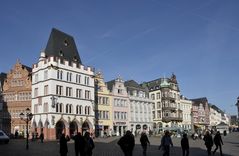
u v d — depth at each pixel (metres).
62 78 73.31
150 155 29.86
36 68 75.38
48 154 30.72
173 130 89.31
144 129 102.38
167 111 112.38
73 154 31.09
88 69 81.12
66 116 72.62
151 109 106.88
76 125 75.50
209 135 28.81
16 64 80.44
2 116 80.12
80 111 77.00
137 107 101.00
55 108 70.12
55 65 71.56
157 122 114.12
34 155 29.59
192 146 43.88
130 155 21.20
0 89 82.81
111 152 33.50
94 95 82.75
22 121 76.25
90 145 20.58
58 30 79.19
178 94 122.31
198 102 150.38
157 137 81.31
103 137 78.88
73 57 80.88
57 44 77.12
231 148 39.34
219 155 29.89
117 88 94.00
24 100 77.31
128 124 95.88
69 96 74.25
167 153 24.58
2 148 38.97
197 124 140.75
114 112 91.38
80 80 78.25
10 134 72.00
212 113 175.62
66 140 22.58
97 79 87.81
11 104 79.06
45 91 71.62
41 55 74.25
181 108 124.25
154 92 116.88
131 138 21.28
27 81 77.81
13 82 80.12
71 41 82.50
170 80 117.94
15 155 29.50
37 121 72.25
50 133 68.56
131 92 100.38
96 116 85.25
